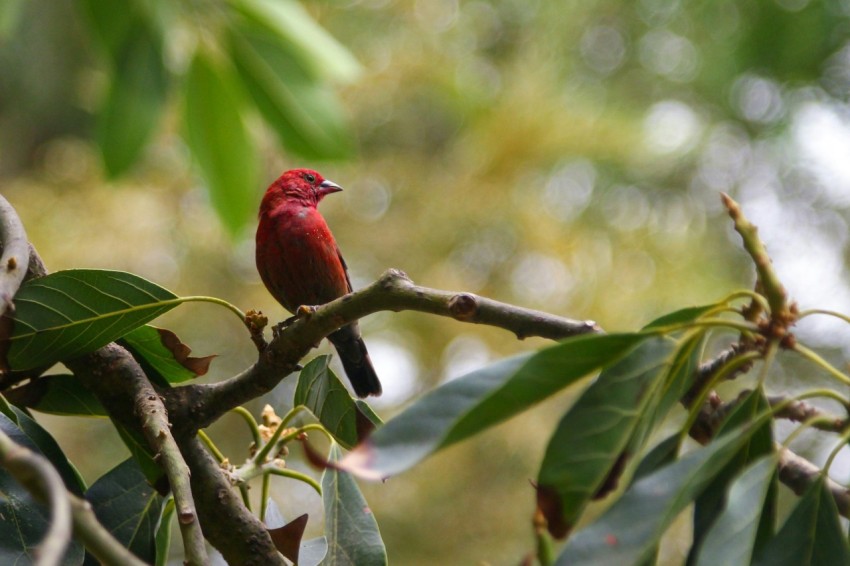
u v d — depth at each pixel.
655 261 17.20
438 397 2.43
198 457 3.74
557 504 2.66
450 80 18.27
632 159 17.66
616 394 2.69
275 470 3.89
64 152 17.20
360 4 18.47
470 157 17.89
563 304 16.66
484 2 18.84
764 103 17.23
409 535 15.00
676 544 13.45
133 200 16.17
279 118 5.60
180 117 5.65
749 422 2.75
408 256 17.30
